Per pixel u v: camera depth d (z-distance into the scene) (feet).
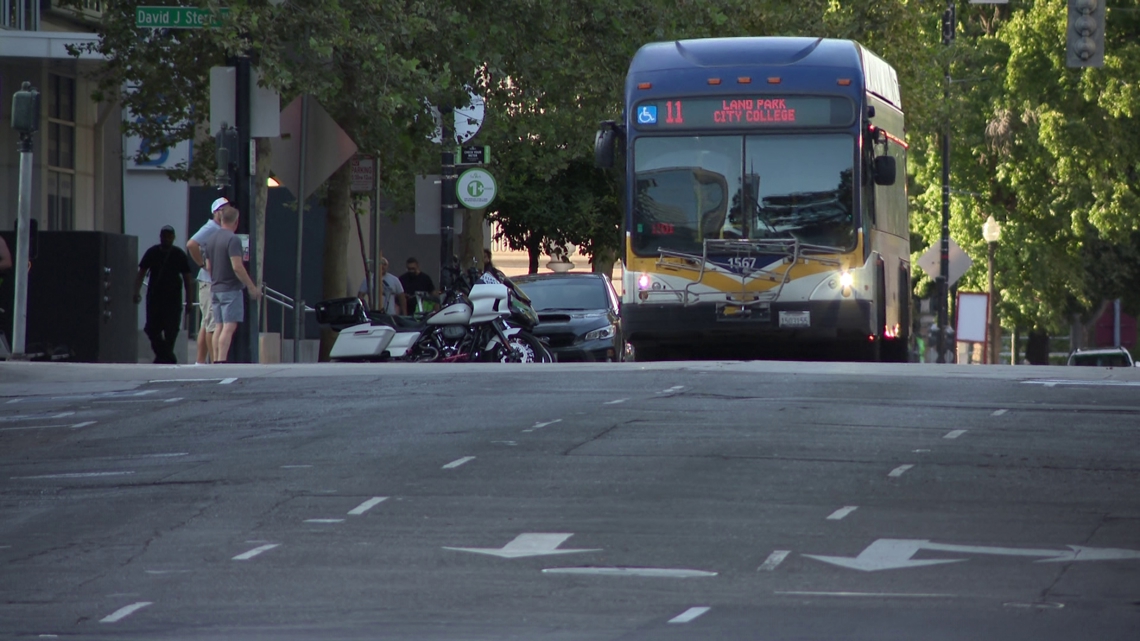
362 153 362.12
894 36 495.82
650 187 264.52
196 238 256.73
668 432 151.84
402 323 284.20
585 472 131.85
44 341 298.15
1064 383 194.29
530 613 89.71
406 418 165.78
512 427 156.66
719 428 154.10
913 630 84.33
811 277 260.21
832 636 83.15
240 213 265.95
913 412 165.27
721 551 104.88
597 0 382.42
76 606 93.66
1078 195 618.85
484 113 373.61
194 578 100.42
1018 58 615.16
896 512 116.06
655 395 180.75
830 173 261.24
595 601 92.48
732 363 221.87
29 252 252.83
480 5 358.02
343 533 112.06
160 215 476.13
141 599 95.09
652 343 272.51
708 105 263.70
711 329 262.47
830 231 260.62
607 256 551.18
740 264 261.44
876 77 279.90
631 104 265.54
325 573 100.63
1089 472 131.03
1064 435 149.89
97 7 449.89
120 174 446.60
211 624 88.43
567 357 322.55
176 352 372.79
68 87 410.93
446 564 102.47
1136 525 112.16
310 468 137.59
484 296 266.77
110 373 222.89
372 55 316.40
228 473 137.18
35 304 298.15
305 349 462.19
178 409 181.06
